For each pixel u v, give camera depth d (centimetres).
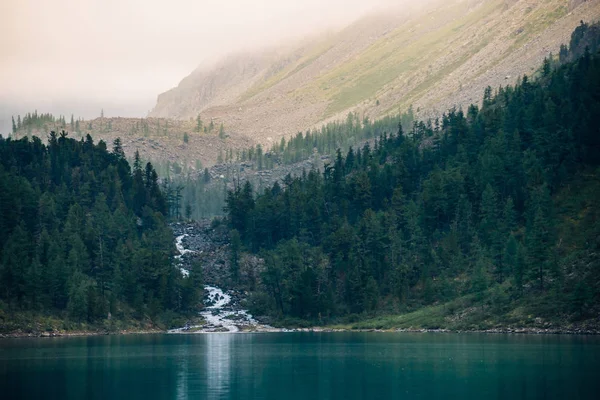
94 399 11950
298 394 12488
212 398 12156
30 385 13250
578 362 14762
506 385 12644
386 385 13138
